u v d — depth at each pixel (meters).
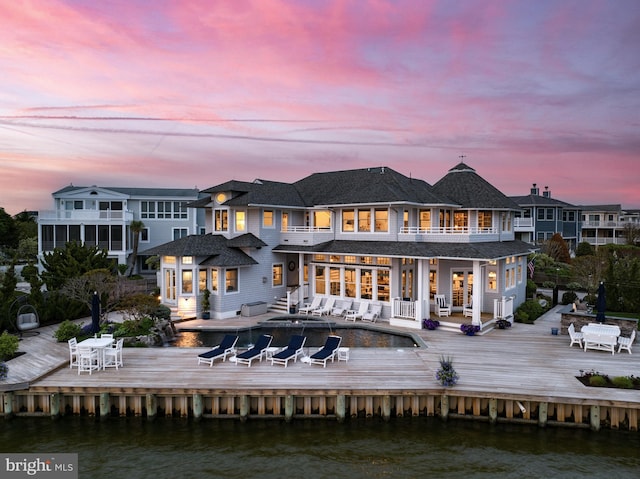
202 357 15.19
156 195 41.75
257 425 13.00
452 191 26.80
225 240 26.78
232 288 25.12
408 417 13.37
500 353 16.72
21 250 45.62
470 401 13.22
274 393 12.92
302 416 13.30
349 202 25.11
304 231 27.38
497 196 26.00
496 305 22.16
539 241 48.28
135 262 38.97
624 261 30.53
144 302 19.33
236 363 15.45
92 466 10.77
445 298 24.23
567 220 53.72
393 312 22.41
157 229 41.69
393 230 24.09
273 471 10.52
